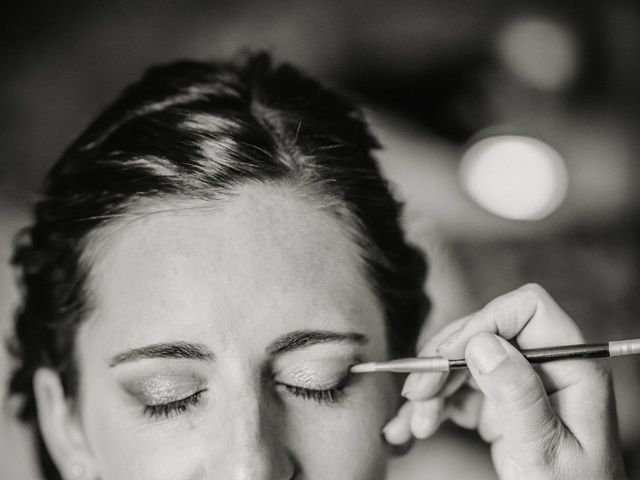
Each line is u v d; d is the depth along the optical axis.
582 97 2.16
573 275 2.03
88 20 2.07
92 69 2.06
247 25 2.11
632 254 2.05
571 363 1.01
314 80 1.31
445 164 2.06
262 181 1.07
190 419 1.03
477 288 1.96
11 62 2.01
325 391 1.06
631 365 1.97
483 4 2.17
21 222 1.75
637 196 2.10
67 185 1.21
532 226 2.03
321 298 1.05
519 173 2.04
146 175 1.08
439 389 1.07
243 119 1.12
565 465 0.97
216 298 1.02
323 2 2.12
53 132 2.00
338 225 1.10
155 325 1.02
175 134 1.10
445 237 1.96
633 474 1.88
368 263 1.13
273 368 1.04
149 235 1.06
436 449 1.78
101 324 1.10
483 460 1.79
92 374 1.13
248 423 0.99
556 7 2.20
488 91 2.13
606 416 1.01
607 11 2.20
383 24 2.12
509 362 0.94
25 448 1.50
